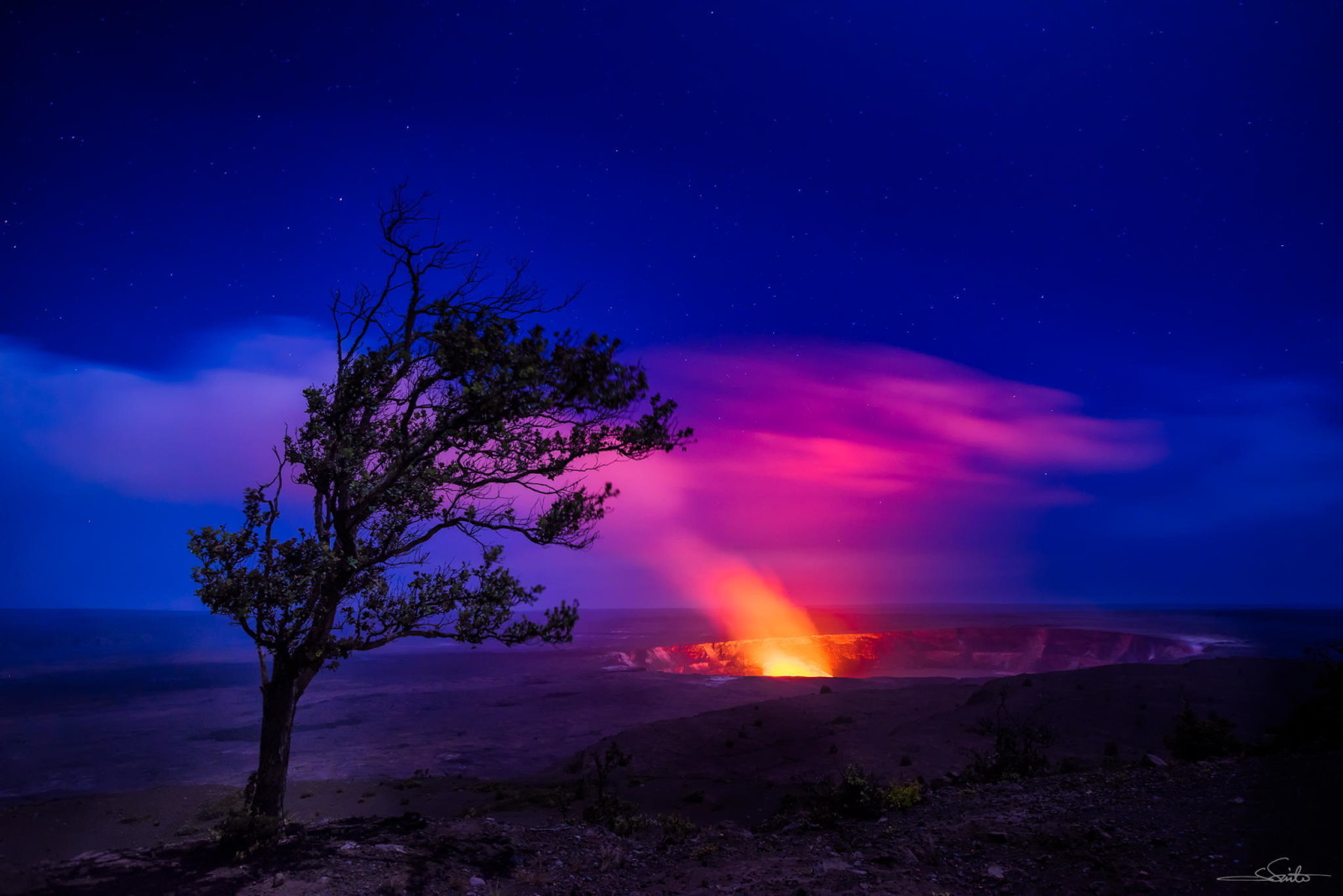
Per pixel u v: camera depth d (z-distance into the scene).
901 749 30.91
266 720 12.64
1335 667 16.52
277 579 11.72
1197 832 9.73
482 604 12.54
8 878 10.99
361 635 12.66
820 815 15.55
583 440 13.23
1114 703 35.81
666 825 17.36
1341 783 10.42
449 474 13.23
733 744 39.09
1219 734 17.67
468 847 13.06
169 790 30.77
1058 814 12.14
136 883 10.83
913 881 10.01
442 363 12.70
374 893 10.68
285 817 12.99
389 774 41.84
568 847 14.01
